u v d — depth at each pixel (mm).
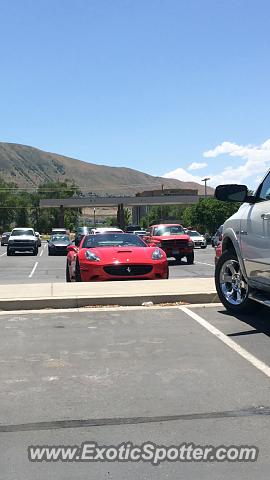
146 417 4344
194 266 22734
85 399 4770
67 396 4852
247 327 7477
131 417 4348
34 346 6598
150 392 4930
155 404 4629
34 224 138625
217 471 3484
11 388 5082
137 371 5559
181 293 9445
